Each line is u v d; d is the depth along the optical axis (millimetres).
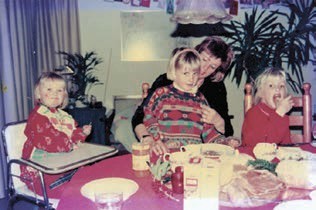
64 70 3740
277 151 1750
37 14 3553
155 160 1753
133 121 2508
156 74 3916
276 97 2258
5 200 3012
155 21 3852
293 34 3777
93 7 3848
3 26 3084
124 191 1387
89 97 3895
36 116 2207
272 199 1285
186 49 2572
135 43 3896
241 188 1343
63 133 2234
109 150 2160
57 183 2035
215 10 1864
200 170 1181
